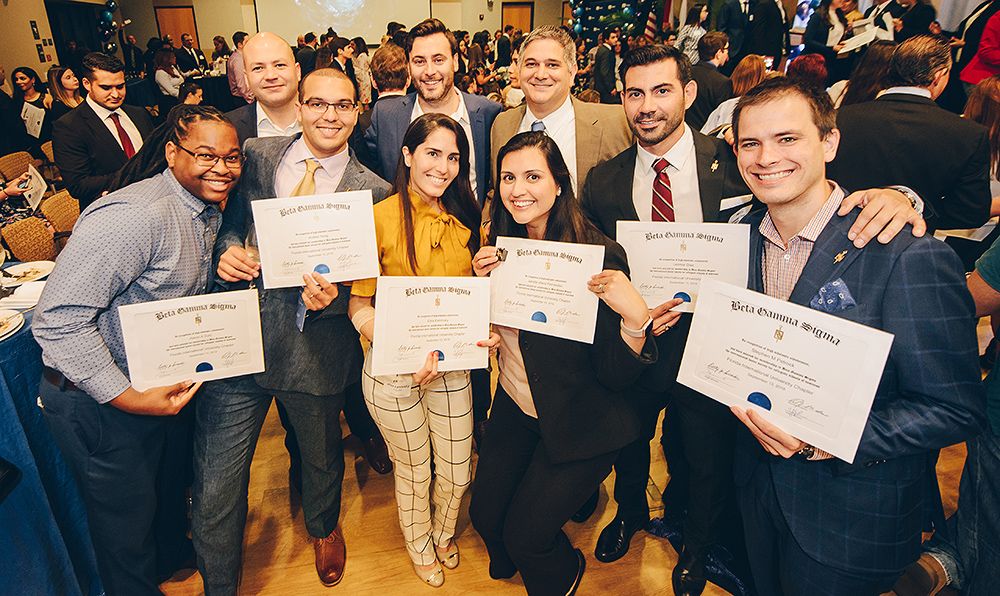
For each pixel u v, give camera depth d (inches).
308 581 75.8
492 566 73.4
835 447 41.4
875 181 78.3
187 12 570.9
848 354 39.9
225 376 58.9
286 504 89.4
